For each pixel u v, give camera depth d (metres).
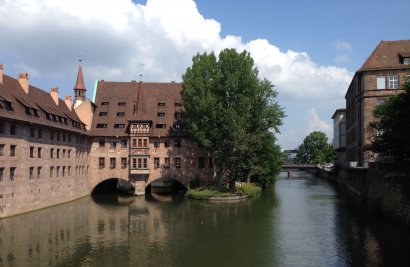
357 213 48.41
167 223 43.59
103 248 32.84
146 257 30.27
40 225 41.66
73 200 64.31
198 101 63.50
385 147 45.84
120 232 38.88
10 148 44.75
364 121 66.38
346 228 39.19
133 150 72.31
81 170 68.69
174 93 80.81
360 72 67.31
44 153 53.25
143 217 47.53
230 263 28.83
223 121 63.56
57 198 57.84
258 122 67.50
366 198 56.09
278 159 88.12
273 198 66.62
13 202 45.75
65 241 35.03
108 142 73.94
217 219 45.94
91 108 75.19
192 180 72.12
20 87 53.31
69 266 27.98
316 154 177.00
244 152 64.44
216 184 68.88
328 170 124.19
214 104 63.53
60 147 58.91
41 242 34.53
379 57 67.56
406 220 37.44
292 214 49.03
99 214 49.62
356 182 66.06
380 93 65.62
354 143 82.25
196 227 41.34
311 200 63.31
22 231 38.62
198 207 55.97
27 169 48.50
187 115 68.69
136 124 72.69
